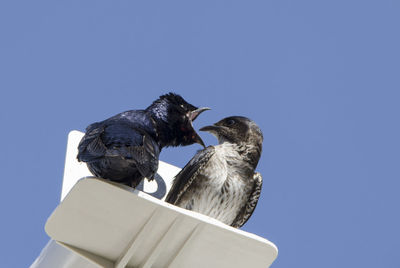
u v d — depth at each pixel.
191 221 8.94
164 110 11.38
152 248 9.26
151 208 8.77
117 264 9.36
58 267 10.17
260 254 9.38
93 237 9.21
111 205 8.74
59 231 9.15
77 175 11.98
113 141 8.96
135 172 9.77
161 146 11.22
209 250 9.38
